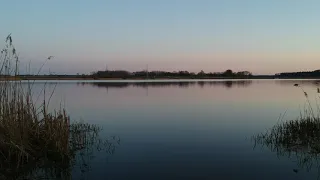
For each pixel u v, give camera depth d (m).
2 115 9.98
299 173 8.78
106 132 14.49
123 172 8.88
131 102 29.11
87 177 8.52
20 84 10.69
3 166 9.15
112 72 153.75
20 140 9.65
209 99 32.19
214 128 15.49
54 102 26.59
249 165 9.48
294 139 12.64
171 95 38.12
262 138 13.03
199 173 8.75
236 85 70.75
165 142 12.48
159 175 8.62
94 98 33.09
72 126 15.52
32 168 9.20
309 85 59.72
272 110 22.45
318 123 13.75
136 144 12.14
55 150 10.30
